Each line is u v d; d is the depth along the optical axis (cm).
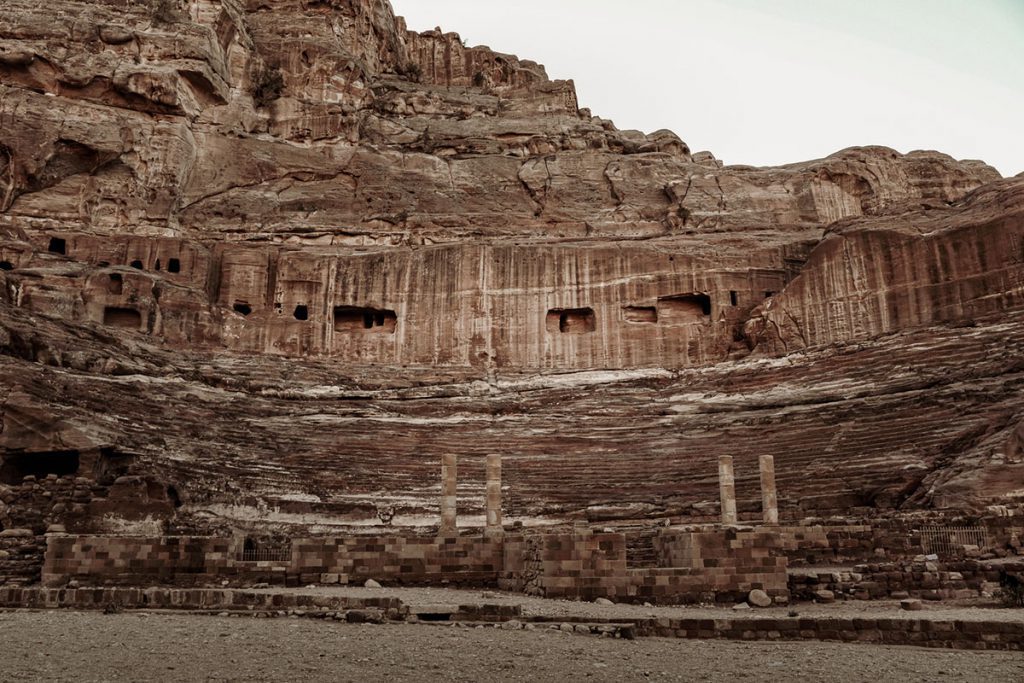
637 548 2577
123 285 4391
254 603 1911
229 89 5738
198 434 3603
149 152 5234
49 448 3120
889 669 1284
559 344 4812
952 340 3841
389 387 4522
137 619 1744
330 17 6588
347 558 2489
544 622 1717
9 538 2678
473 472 3694
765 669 1275
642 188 5881
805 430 3616
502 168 5950
